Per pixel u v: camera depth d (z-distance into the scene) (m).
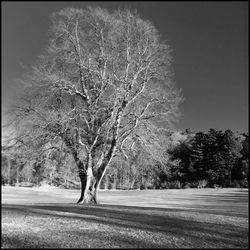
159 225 12.51
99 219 13.70
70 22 23.95
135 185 57.84
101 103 22.38
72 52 23.08
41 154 21.39
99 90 22.59
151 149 23.69
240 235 10.95
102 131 22.47
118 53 23.62
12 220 13.11
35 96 22.50
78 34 24.12
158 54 24.41
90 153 22.36
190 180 71.94
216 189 62.03
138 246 8.99
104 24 23.95
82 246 8.95
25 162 21.55
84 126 22.72
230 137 73.00
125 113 23.20
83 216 14.57
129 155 24.17
